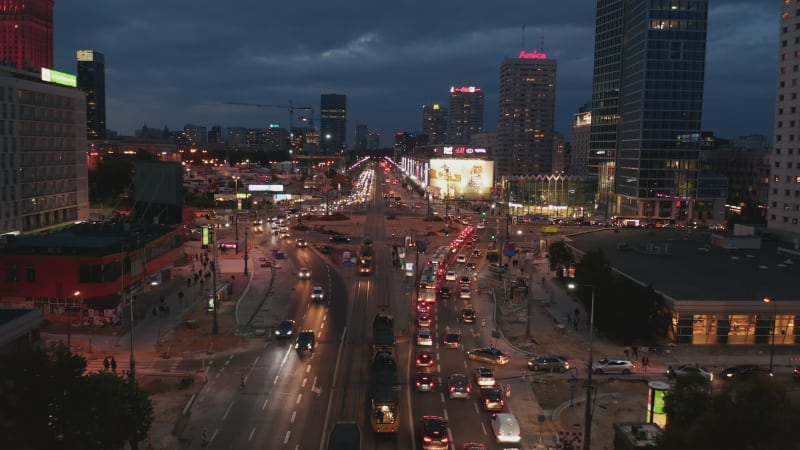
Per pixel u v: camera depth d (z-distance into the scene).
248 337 75.31
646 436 44.22
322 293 94.12
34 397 40.31
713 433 35.16
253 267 119.19
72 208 152.25
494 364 67.69
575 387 61.00
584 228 190.38
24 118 133.38
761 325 76.44
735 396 37.25
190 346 71.12
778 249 113.25
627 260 104.38
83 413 40.81
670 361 70.00
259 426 51.03
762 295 78.62
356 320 83.81
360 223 189.50
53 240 91.31
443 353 71.25
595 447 48.28
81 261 80.62
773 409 34.47
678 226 195.00
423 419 50.72
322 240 155.12
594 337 78.19
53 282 80.88
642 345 75.06
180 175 124.69
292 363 66.50
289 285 104.44
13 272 81.12
